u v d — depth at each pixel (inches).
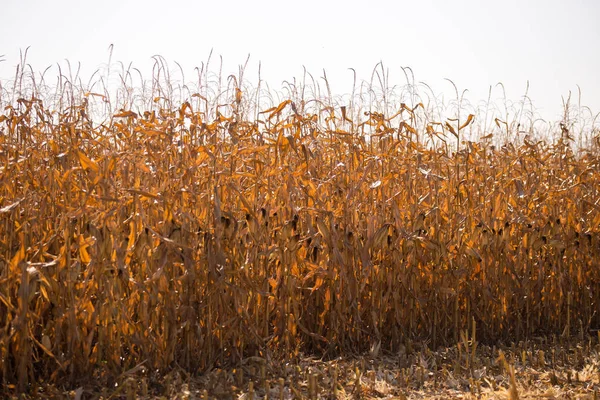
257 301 160.7
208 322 151.9
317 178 175.0
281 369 156.5
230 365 157.3
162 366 146.9
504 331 197.3
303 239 161.2
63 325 139.3
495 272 191.3
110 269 137.1
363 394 144.5
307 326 174.4
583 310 211.2
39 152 154.9
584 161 226.2
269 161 167.6
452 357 174.4
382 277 175.8
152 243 141.9
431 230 181.6
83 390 134.5
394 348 178.9
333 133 181.6
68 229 133.4
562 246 194.5
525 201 205.5
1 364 131.3
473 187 195.3
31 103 153.7
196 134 154.9
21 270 126.7
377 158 172.4
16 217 140.6
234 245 154.6
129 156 147.6
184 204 150.7
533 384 152.7
